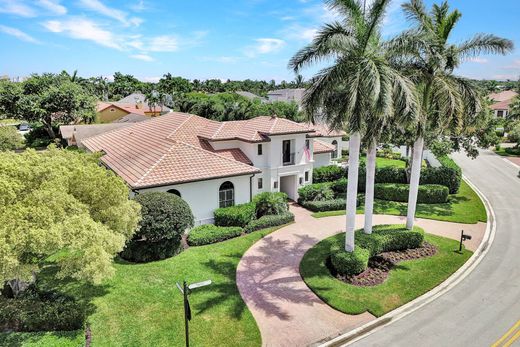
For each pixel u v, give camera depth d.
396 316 13.52
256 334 12.20
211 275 16.20
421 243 19.25
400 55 17.06
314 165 33.69
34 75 61.94
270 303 14.09
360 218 24.36
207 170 21.66
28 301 12.77
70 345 10.87
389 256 18.12
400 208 26.50
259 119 28.66
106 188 12.63
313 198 27.41
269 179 26.34
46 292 13.85
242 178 23.02
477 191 31.52
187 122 29.12
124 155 25.09
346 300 14.23
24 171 10.82
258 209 23.91
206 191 21.59
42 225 9.82
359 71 13.86
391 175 30.64
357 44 14.74
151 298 14.14
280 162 26.61
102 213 12.50
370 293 14.80
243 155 26.30
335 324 12.87
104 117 70.88
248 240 20.30
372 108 14.03
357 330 12.52
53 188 10.69
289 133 26.02
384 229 19.39
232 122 29.33
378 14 14.19
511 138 57.25
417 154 18.55
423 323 13.07
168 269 16.59
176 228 17.44
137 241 17.27
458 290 15.37
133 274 16.02
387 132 18.62
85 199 12.39
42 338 11.13
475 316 13.47
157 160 21.44
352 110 14.27
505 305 14.18
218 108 63.25
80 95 58.38
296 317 13.23
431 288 15.31
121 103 89.94
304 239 20.64
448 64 17.80
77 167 12.80
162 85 110.00
